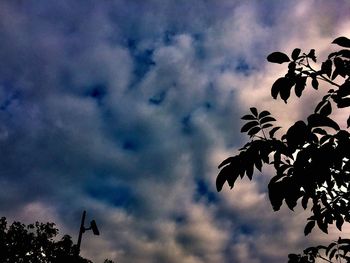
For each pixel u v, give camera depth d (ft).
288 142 5.45
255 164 5.82
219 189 5.86
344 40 6.59
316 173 5.23
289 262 11.68
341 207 7.72
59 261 74.49
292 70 7.09
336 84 6.73
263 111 7.68
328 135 5.51
